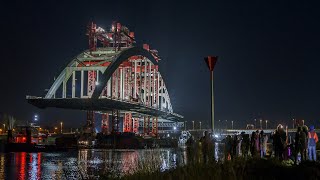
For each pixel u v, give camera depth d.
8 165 43.16
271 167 18.08
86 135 121.06
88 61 143.25
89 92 142.38
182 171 15.49
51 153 73.19
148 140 117.88
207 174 14.78
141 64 179.75
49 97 137.38
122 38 167.12
